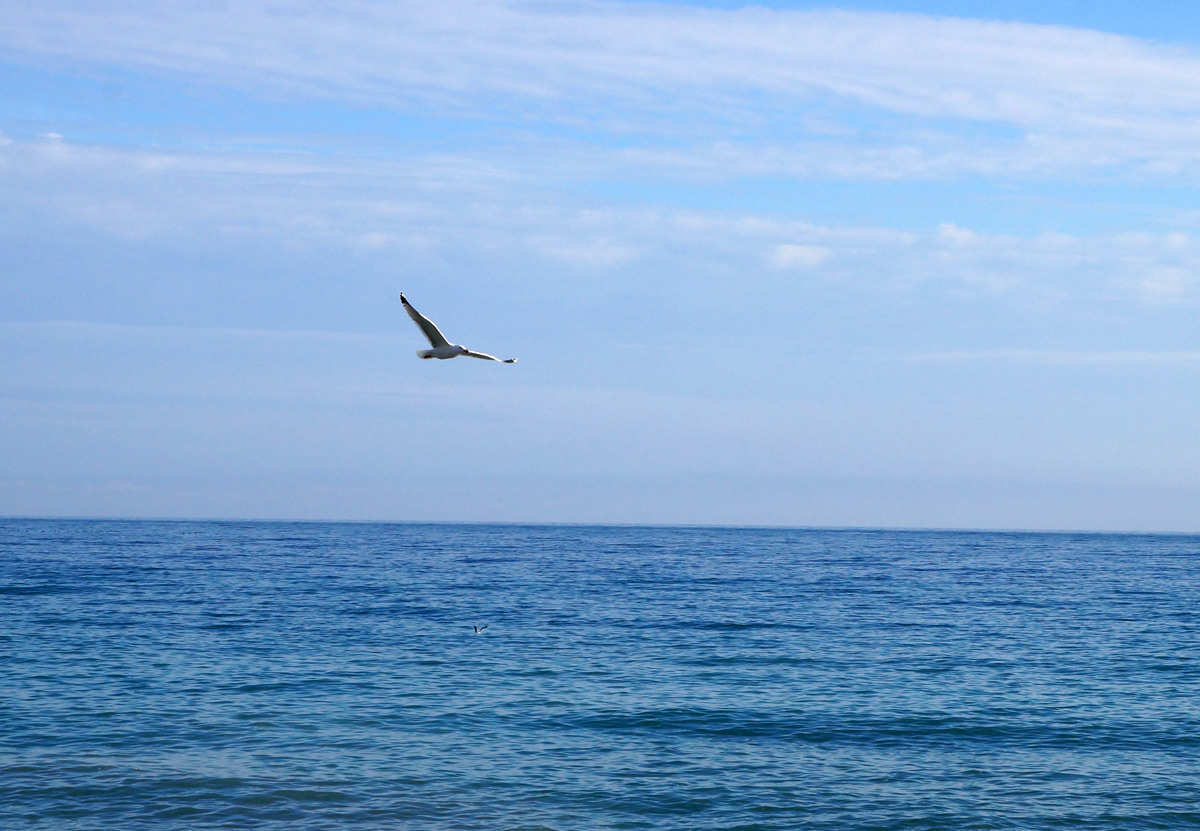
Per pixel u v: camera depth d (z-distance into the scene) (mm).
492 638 53406
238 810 25766
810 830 25078
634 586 88688
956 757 31141
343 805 26266
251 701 37219
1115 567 134000
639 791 27734
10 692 37750
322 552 150125
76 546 157875
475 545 190875
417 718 35125
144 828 24438
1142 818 26000
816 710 37000
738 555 160000
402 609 66812
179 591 77250
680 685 41219
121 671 42250
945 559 154875
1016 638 55438
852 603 75125
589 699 38438
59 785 27312
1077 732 34094
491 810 26125
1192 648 52094
